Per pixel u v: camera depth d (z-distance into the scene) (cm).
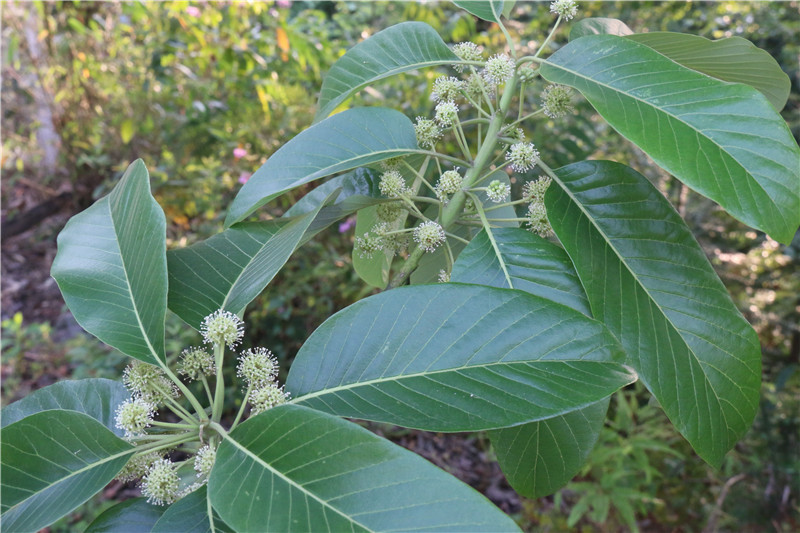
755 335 34
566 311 31
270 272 34
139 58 166
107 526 30
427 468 25
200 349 34
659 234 36
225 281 38
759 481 122
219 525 26
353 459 25
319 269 132
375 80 42
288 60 160
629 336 33
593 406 38
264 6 150
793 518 116
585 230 36
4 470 28
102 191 171
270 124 151
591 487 111
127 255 36
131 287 35
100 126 180
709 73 45
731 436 33
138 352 32
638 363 32
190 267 38
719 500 120
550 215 35
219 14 148
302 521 24
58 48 172
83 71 174
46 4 171
